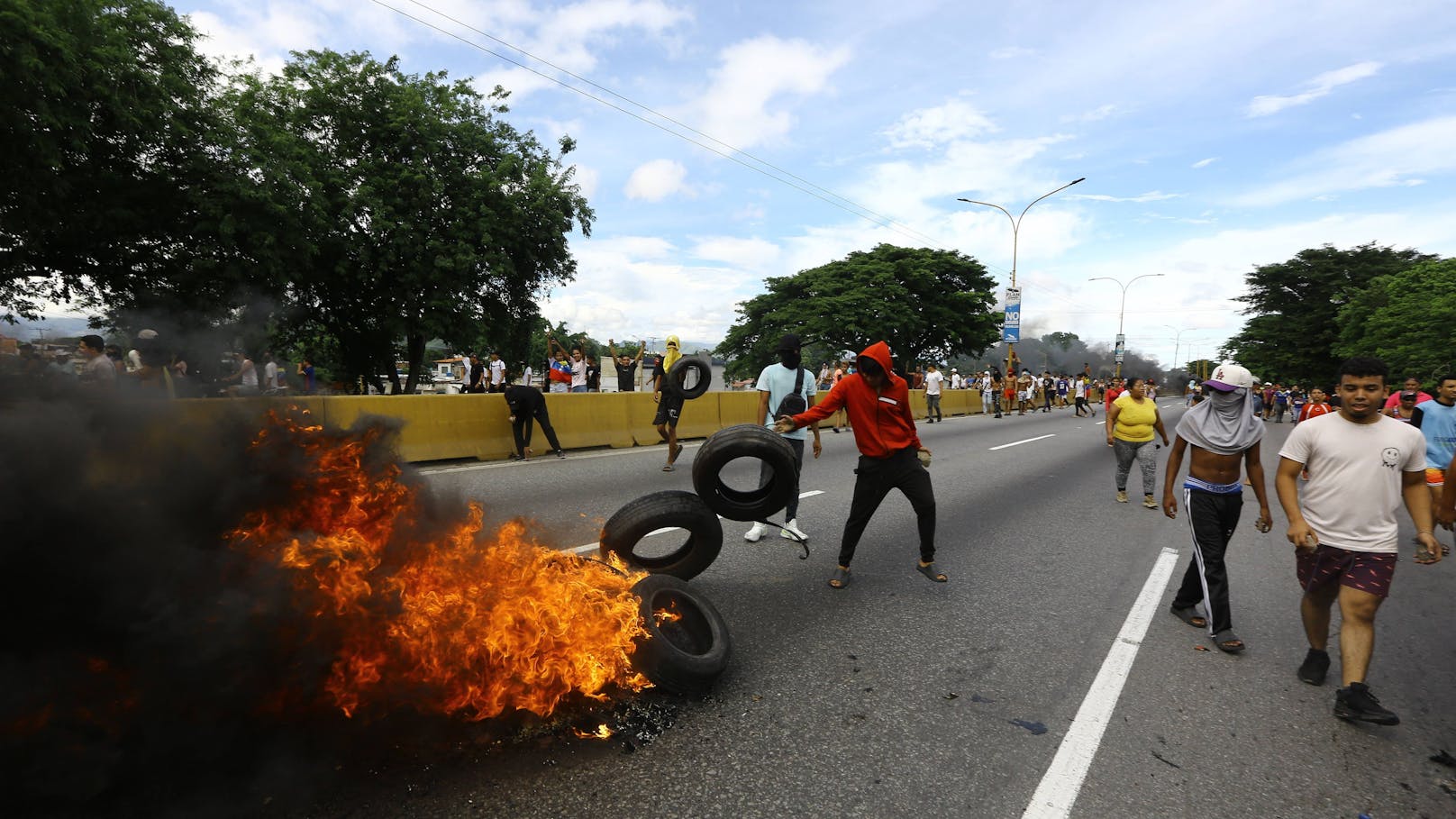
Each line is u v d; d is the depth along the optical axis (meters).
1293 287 62.22
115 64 13.81
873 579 4.94
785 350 5.91
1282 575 5.54
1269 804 2.48
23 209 13.20
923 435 17.27
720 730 2.83
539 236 24.20
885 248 47.59
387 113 22.20
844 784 2.49
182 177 16.06
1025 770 2.62
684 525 4.09
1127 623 4.25
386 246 21.28
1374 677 3.67
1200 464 4.15
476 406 10.38
